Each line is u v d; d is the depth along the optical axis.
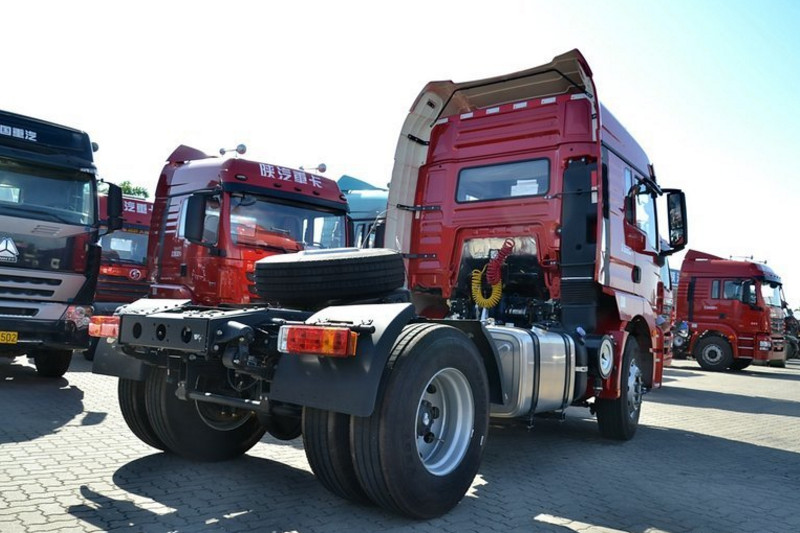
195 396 4.38
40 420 6.27
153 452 5.25
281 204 9.75
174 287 9.82
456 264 7.20
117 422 6.35
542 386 5.30
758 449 7.02
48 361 9.24
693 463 6.02
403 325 3.78
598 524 4.02
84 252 8.84
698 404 11.26
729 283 20.17
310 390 3.62
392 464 3.57
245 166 9.43
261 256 9.31
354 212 14.15
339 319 3.84
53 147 8.79
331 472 3.84
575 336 6.07
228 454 5.14
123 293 13.21
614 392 6.48
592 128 6.46
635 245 7.42
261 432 5.30
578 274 6.34
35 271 8.33
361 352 3.57
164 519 3.67
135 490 4.19
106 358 5.14
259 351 4.08
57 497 3.96
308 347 3.57
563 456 5.99
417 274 7.44
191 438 4.93
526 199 6.76
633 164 7.52
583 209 6.39
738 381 16.89
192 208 9.12
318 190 10.26
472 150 7.25
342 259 4.43
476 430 4.21
